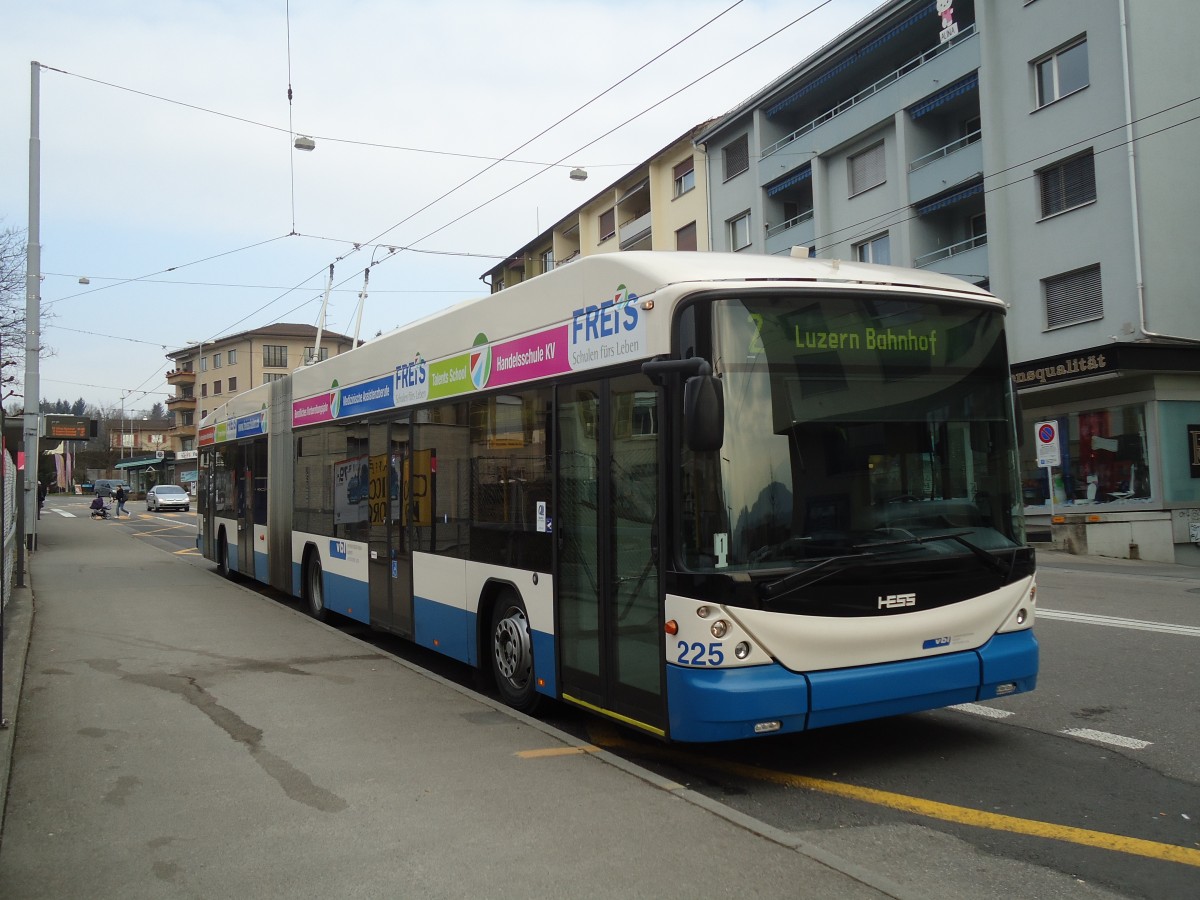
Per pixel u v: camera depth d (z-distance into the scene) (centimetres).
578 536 600
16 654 881
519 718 653
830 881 383
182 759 565
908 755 581
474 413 741
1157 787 516
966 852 429
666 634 505
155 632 1024
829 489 509
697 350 495
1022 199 2297
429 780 519
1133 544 1973
